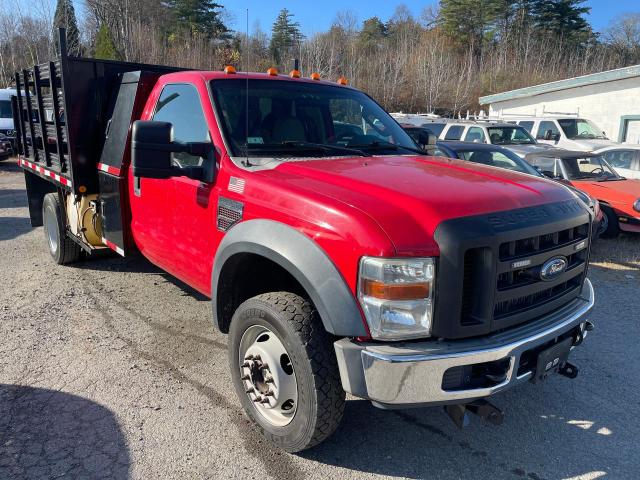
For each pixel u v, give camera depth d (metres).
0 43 30.56
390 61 40.56
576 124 16.39
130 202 4.78
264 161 3.61
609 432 3.64
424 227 2.72
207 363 4.36
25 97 6.62
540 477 3.18
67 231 6.39
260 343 3.28
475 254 2.74
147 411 3.69
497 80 45.28
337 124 4.42
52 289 5.93
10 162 19.42
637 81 20.23
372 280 2.65
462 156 9.23
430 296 2.70
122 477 3.05
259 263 3.56
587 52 57.91
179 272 4.27
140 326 5.02
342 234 2.75
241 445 3.37
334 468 3.20
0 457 3.18
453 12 62.94
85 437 3.39
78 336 4.79
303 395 2.98
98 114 5.23
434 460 3.31
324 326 2.86
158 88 4.49
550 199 3.21
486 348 2.73
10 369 4.20
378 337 2.69
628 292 6.52
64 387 3.96
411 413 3.80
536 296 3.09
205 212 3.75
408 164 3.69
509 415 3.81
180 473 3.10
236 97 4.00
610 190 9.25
